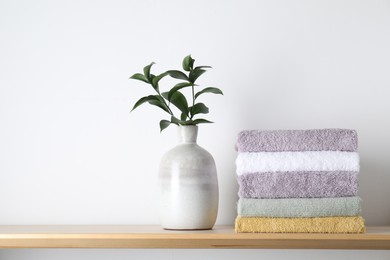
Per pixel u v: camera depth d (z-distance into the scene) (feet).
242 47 5.59
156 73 5.59
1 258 5.49
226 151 5.52
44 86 5.60
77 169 5.55
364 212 5.49
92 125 5.57
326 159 4.62
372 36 5.59
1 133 5.58
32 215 5.53
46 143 5.57
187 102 5.49
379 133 5.54
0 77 5.61
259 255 5.46
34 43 5.63
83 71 5.60
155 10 5.62
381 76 5.57
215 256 5.46
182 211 4.76
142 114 5.56
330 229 4.52
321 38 5.59
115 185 5.53
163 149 5.53
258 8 5.61
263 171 4.62
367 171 5.52
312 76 5.57
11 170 5.56
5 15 5.65
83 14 5.64
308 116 5.55
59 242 4.43
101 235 4.42
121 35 5.62
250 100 5.56
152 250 5.46
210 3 5.61
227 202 5.49
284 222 4.53
